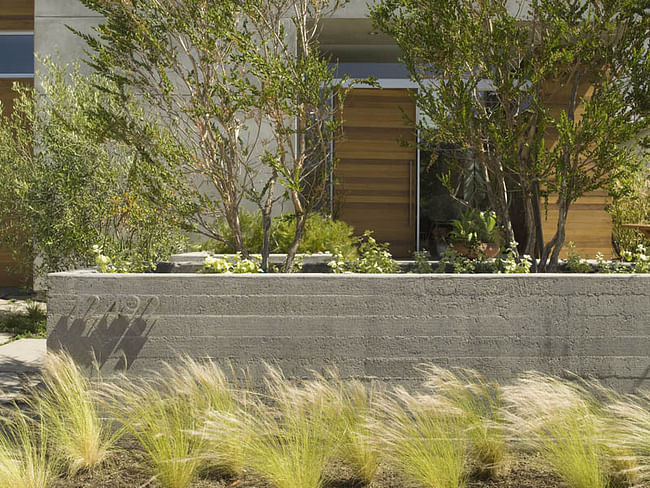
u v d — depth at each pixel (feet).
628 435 9.61
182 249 25.52
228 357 12.35
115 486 9.72
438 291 12.30
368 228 36.09
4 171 25.63
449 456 9.48
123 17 15.60
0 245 27.61
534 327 12.26
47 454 10.75
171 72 19.04
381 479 9.90
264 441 10.19
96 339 12.42
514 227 32.68
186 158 15.48
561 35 14.82
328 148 16.48
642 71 14.24
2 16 35.12
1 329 23.03
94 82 25.03
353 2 30.04
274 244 26.55
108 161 23.98
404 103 35.91
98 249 15.70
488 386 12.06
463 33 14.88
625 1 14.56
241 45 14.80
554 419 9.86
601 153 14.12
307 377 12.31
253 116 15.97
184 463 9.61
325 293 12.32
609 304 12.27
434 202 35.58
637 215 32.01
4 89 35.14
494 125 15.10
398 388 12.20
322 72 14.92
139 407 10.88
